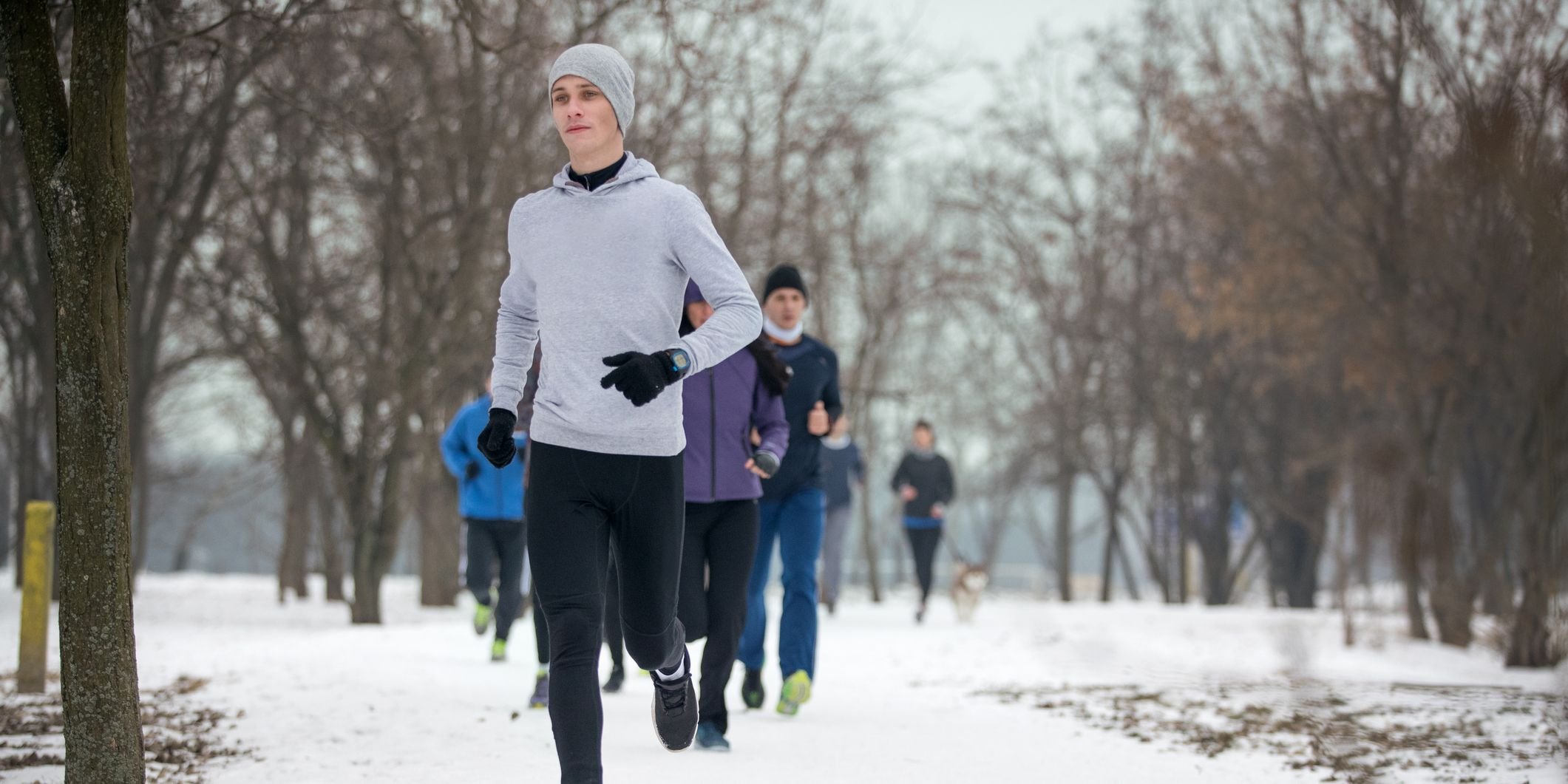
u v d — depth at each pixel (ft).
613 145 21.08
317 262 104.01
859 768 29.63
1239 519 173.47
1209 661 60.54
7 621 74.69
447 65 81.51
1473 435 88.79
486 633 63.87
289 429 122.83
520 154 83.46
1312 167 81.05
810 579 37.35
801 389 36.55
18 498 107.86
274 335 101.50
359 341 98.43
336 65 68.64
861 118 114.11
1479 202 58.90
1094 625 86.48
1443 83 57.16
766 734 33.94
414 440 102.78
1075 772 30.25
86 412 21.68
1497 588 71.36
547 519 20.49
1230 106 84.33
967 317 200.54
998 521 264.52
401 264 89.10
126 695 21.81
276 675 46.65
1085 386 176.35
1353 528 79.46
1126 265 170.81
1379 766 31.94
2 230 88.79
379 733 33.45
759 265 107.76
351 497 86.58
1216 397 158.92
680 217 20.63
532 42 52.70
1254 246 85.87
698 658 48.14
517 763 29.07
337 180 91.66
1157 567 188.14
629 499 20.74
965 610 90.27
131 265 90.84
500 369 21.97
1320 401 150.92
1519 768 32.17
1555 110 21.97
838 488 88.94
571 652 20.18
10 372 115.75
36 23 22.08
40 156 21.81
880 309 142.72
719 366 30.96
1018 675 53.16
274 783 26.71
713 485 30.58
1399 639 77.25
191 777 27.43
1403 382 75.00
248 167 90.43
